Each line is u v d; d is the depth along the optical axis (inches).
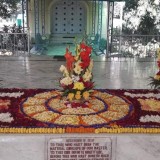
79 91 204.4
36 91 245.8
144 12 810.8
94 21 812.0
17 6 803.4
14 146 168.2
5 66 413.7
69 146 169.8
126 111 203.0
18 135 168.6
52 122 182.2
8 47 533.3
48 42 782.5
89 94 212.7
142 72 395.2
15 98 227.1
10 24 797.9
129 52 545.6
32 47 733.3
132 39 544.7
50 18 817.5
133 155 173.6
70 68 199.8
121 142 171.0
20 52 533.3
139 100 226.8
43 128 173.6
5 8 799.7
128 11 803.4
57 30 843.4
